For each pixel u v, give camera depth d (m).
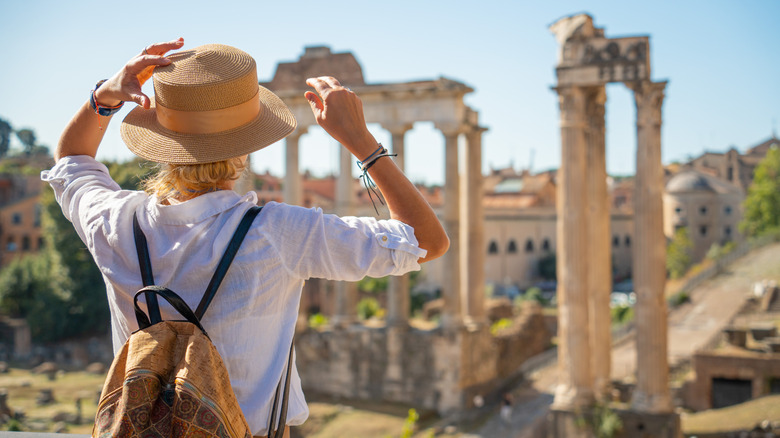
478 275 49.09
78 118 4.06
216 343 3.26
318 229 3.32
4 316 80.81
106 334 80.31
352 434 42.28
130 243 3.42
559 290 33.19
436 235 3.57
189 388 2.94
